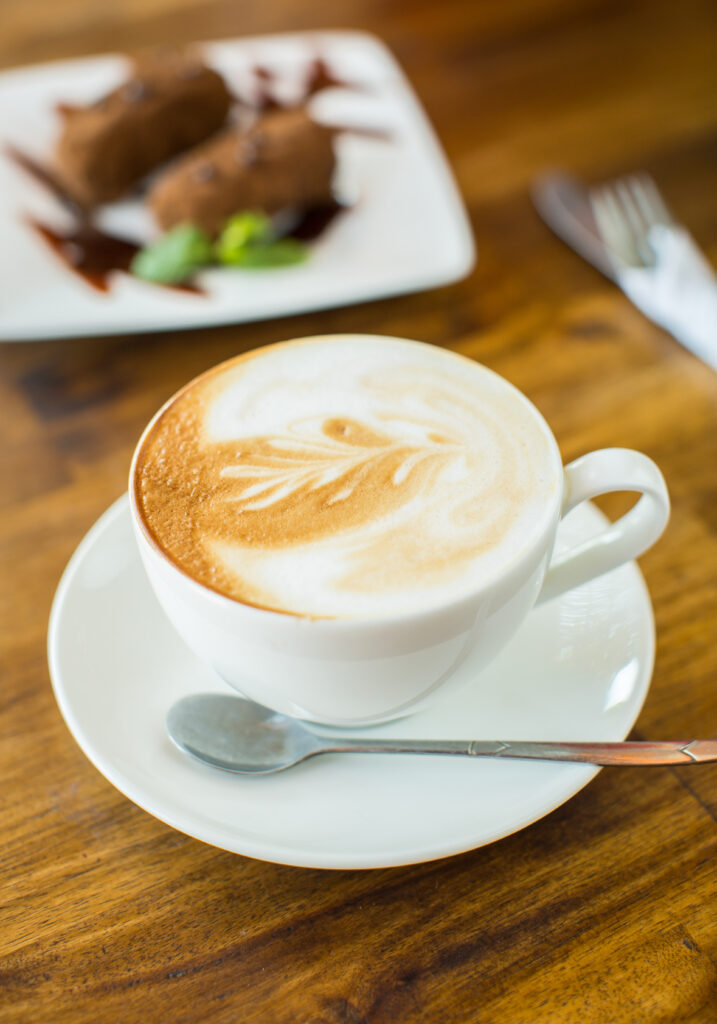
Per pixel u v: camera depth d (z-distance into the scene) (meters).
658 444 0.45
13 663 0.39
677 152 0.60
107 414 0.47
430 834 0.32
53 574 0.41
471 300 0.52
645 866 0.33
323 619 0.31
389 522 0.33
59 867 0.34
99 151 0.59
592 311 0.51
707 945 0.32
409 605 0.31
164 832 0.34
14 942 0.32
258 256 0.53
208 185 0.56
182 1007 0.31
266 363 0.37
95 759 0.33
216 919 0.33
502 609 0.32
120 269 0.54
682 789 0.35
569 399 0.47
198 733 0.34
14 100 0.65
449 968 0.32
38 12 0.76
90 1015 0.31
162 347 0.50
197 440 0.35
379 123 0.62
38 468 0.45
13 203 0.58
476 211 0.57
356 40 0.68
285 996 0.31
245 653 0.32
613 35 0.71
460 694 0.36
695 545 0.41
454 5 0.76
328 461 0.35
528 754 0.33
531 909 0.33
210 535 0.33
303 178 0.56
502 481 0.34
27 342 0.51
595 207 0.56
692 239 0.54
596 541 0.36
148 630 0.37
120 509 0.40
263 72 0.67
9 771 0.36
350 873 0.33
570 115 0.64
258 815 0.33
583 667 0.36
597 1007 0.31
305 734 0.35
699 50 0.69
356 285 0.51
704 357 0.48
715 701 0.37
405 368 0.37
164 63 0.66
